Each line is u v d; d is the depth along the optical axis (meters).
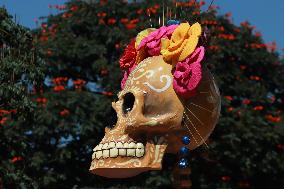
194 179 18.22
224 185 18.47
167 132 6.82
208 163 18.39
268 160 18.50
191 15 8.33
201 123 6.91
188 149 6.91
